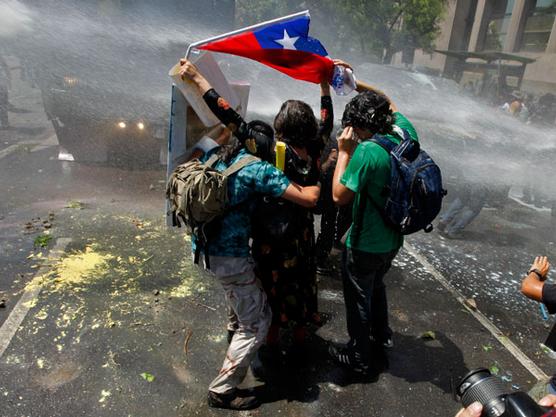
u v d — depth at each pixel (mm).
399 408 2523
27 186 5184
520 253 4852
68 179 5512
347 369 2748
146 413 2316
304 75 2523
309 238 2459
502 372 2900
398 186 2254
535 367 2986
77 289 3232
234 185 2113
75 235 4020
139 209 4727
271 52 2367
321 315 3293
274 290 2424
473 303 3668
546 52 16391
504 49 19562
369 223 2387
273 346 2797
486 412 1312
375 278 2717
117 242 3965
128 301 3162
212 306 3209
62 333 2789
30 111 9422
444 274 4184
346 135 2336
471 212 4984
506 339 3258
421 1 15477
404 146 2312
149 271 3557
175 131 2359
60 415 2250
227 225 2174
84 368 2547
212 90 2115
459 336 3234
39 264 3500
